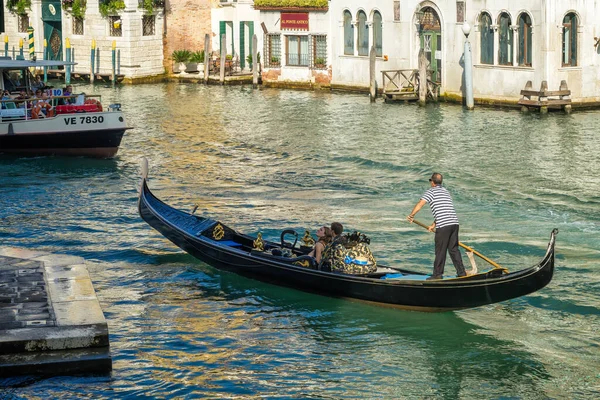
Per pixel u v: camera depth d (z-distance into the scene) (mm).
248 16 57031
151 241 22172
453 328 16766
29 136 32125
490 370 15172
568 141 33719
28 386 14133
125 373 14711
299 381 14680
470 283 16266
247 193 27281
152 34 57719
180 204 25938
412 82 45438
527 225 23141
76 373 14602
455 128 36906
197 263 20453
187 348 15797
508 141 33938
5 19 61250
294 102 46375
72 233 22891
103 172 30547
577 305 17672
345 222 23609
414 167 30031
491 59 42500
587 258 20344
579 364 15344
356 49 49281
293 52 52625
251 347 15906
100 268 20141
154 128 39281
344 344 16109
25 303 16141
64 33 58844
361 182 28422
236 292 18594
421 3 44969
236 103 46594
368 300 17438
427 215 24312
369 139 35250
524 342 16188
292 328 16766
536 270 15727
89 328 15062
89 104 33656
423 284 16641
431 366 15320
